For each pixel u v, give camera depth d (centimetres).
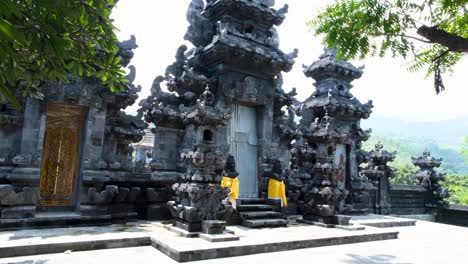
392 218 1967
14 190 1157
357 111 2233
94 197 1281
